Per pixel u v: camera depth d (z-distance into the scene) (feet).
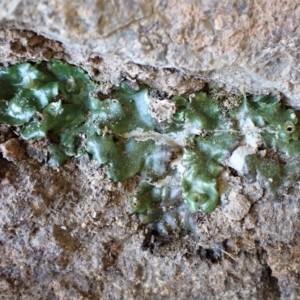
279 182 0.34
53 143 0.34
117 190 0.35
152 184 0.35
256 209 0.34
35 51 0.32
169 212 0.35
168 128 0.35
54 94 0.33
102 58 0.31
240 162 0.34
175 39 0.29
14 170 0.34
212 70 0.31
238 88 0.33
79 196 0.35
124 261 0.35
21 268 0.35
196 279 0.35
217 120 0.35
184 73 0.32
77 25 0.28
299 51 0.30
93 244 0.35
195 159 0.34
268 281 0.36
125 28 0.28
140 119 0.35
